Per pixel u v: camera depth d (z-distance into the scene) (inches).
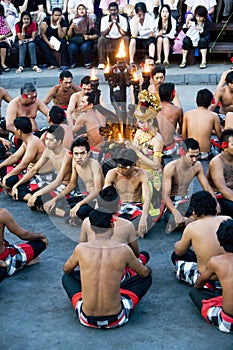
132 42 410.6
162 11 411.8
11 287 169.0
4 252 170.6
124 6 422.9
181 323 149.3
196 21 414.0
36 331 147.4
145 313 154.3
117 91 229.9
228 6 450.0
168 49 417.7
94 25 424.2
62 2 436.5
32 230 206.2
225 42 448.8
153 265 180.4
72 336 144.4
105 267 141.6
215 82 404.5
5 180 231.9
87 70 417.1
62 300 162.2
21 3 432.8
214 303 146.7
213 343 140.5
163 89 255.3
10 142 270.8
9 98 302.7
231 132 199.2
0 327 149.8
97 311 144.1
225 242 141.3
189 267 165.3
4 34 421.1
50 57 424.8
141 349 138.7
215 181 201.0
